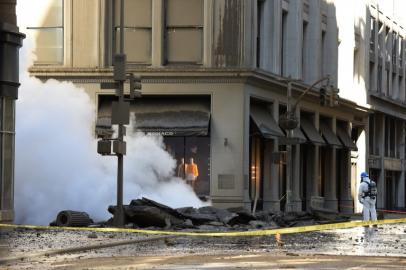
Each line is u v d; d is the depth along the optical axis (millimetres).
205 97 51844
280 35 58312
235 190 50562
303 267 18344
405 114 94188
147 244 26656
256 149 55312
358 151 79375
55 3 52344
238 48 51375
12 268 18203
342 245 26672
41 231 32281
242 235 31828
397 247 25984
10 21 32781
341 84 72750
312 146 64375
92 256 21719
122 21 37594
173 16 52219
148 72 51000
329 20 69062
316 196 64312
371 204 41656
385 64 88562
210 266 18641
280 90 56375
